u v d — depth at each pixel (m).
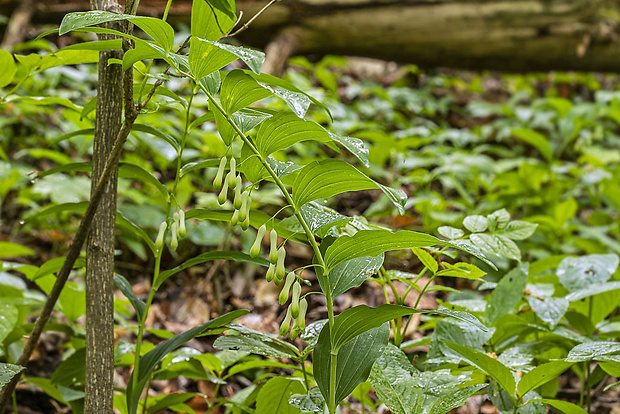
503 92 7.53
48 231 4.07
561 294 2.66
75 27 1.26
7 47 4.63
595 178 4.59
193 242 4.02
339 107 5.11
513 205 4.46
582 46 5.76
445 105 6.57
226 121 1.51
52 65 1.93
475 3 5.48
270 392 1.86
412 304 3.37
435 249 2.04
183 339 1.77
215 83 1.56
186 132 1.74
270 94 1.40
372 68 7.75
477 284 3.50
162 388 3.05
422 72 7.29
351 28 5.34
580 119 5.57
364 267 1.68
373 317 1.48
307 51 5.52
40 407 2.76
